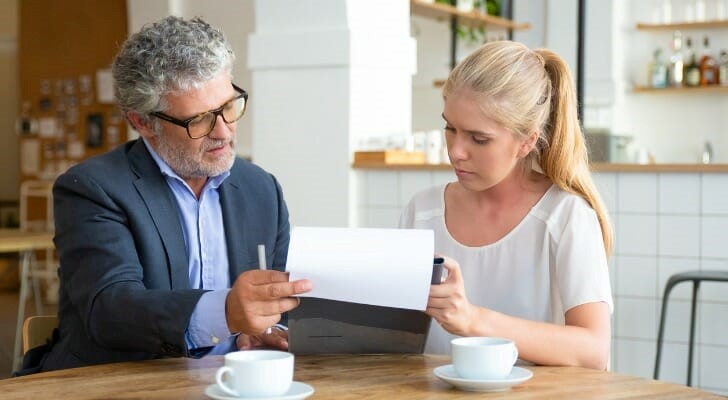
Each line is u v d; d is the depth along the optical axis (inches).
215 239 85.7
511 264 78.1
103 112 316.5
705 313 151.9
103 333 71.8
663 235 151.6
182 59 78.3
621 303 155.5
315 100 173.2
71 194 78.9
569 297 73.5
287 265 62.7
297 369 65.7
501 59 70.6
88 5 315.6
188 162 80.5
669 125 290.5
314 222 174.1
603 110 275.6
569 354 68.0
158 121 80.0
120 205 78.4
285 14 175.2
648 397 58.0
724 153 285.1
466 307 64.6
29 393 59.2
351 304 66.1
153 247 79.2
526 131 71.0
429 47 305.0
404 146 172.6
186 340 67.9
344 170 171.2
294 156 175.6
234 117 81.9
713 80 280.8
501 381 58.1
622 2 281.7
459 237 80.4
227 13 260.8
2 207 367.6
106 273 74.5
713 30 282.8
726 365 150.8
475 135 70.3
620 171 153.4
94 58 316.2
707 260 149.0
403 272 61.5
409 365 67.1
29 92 328.5
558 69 75.6
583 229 75.3
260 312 64.2
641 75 291.9
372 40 173.5
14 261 339.6
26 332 82.8
